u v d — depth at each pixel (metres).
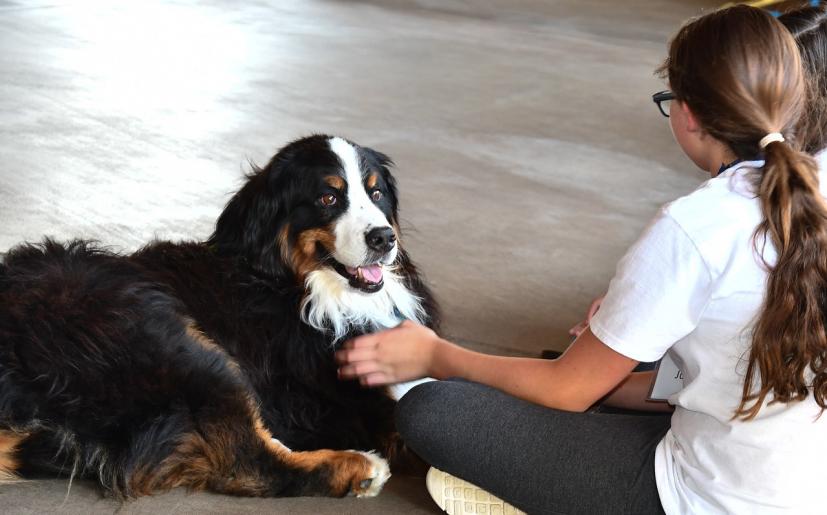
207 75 7.36
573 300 4.03
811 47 2.21
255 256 2.84
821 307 1.75
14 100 6.20
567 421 2.16
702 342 1.91
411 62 8.45
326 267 2.86
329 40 9.11
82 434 2.34
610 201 5.34
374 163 2.98
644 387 2.59
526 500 2.16
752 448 1.86
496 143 6.25
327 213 2.82
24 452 2.34
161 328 2.46
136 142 5.61
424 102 7.11
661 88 8.10
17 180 4.80
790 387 1.78
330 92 7.16
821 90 2.17
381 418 2.84
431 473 2.35
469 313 3.81
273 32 9.30
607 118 7.09
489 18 11.08
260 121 6.25
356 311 2.91
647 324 1.90
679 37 2.01
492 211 5.00
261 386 2.75
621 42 10.16
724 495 1.90
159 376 2.38
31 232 4.20
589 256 4.53
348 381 2.84
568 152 6.20
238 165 5.36
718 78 1.88
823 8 2.30
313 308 2.84
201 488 2.45
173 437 2.37
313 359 2.82
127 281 2.55
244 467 2.43
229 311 2.75
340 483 2.47
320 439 2.77
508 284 4.13
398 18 10.62
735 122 1.88
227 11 10.23
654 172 5.93
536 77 8.23
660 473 2.01
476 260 4.35
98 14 9.41
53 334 2.35
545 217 5.00
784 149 1.80
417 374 2.44
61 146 5.40
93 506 2.36
